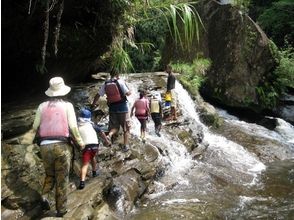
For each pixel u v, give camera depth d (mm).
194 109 11672
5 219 4387
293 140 11406
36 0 5883
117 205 5809
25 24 6574
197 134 9586
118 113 6965
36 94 8719
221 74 14445
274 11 18281
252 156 9398
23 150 5375
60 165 4387
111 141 7234
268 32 18672
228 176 7828
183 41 15406
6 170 4926
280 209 6227
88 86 9977
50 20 6832
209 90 14656
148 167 6984
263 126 13008
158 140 8414
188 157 8484
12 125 5957
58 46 7551
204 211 5980
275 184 7582
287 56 15188
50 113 4402
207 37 15062
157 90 11070
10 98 8258
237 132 11000
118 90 6910
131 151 7254
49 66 8250
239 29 14266
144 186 6633
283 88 14633
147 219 5590
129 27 8859
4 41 6793
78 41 7734
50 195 5043
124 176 6496
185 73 14344
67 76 9539
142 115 8078
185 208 6062
